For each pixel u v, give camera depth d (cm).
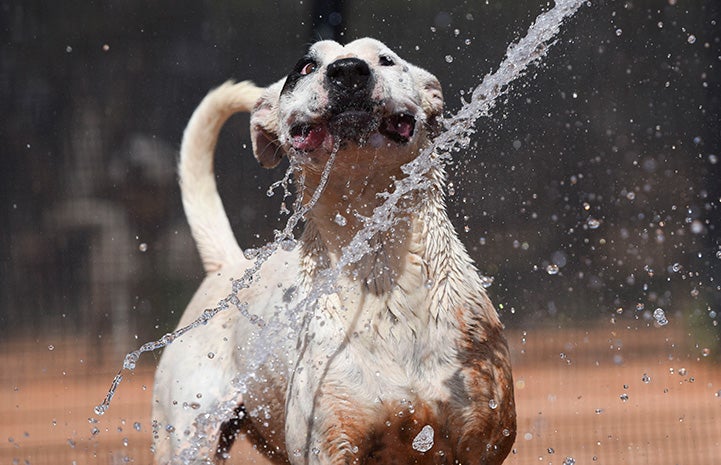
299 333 567
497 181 1580
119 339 1795
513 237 1625
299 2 1812
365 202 559
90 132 1878
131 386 1512
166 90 1873
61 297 1839
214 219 770
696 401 1278
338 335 547
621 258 1658
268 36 1822
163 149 1872
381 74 538
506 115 1542
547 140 1585
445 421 540
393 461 556
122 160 1875
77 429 1234
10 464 1070
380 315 545
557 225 1641
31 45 1891
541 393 1361
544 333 1655
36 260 1848
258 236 1600
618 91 1627
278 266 657
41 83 1886
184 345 688
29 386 1543
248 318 640
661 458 1002
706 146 1634
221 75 1839
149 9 1875
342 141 533
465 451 547
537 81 1563
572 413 1230
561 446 1066
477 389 541
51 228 1858
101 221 1862
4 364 1684
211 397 656
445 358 543
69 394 1464
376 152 537
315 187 568
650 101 1636
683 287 1633
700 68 1644
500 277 1641
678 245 1639
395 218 551
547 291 1667
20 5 1888
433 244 557
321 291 561
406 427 540
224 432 676
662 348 1563
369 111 528
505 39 1576
